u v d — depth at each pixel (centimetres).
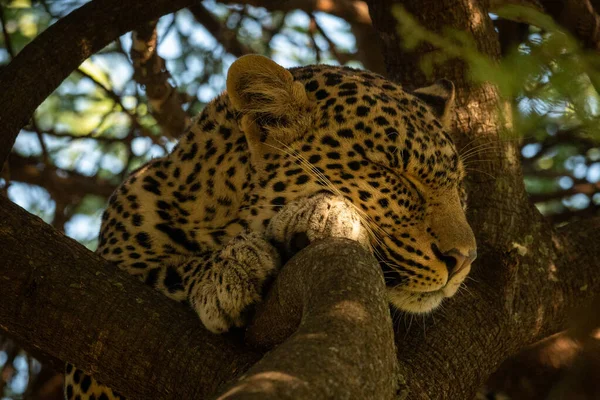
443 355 842
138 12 939
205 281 801
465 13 1080
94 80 1472
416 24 1025
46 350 782
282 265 780
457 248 888
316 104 929
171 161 998
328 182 897
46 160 1437
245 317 764
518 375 1220
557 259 1016
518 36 1378
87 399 930
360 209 899
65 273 755
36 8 1589
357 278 607
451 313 893
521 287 964
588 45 1184
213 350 742
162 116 1458
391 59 1163
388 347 563
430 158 916
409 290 902
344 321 555
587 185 1506
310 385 485
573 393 1012
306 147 912
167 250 955
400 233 903
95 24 914
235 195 939
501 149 1049
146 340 745
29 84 862
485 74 747
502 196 1025
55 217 1470
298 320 693
